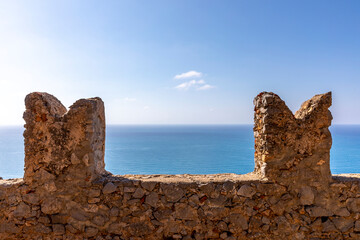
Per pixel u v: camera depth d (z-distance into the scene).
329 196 4.06
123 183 4.05
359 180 4.09
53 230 3.98
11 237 3.99
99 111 4.36
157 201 4.02
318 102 4.10
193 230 4.01
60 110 4.47
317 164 4.07
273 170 4.05
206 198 4.01
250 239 4.00
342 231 4.02
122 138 79.81
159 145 53.97
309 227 4.03
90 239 4.00
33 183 4.01
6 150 41.56
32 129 4.01
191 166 27.50
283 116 4.06
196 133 115.75
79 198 4.02
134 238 4.00
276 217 4.02
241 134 104.06
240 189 4.02
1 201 3.99
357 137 71.62
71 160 4.01
